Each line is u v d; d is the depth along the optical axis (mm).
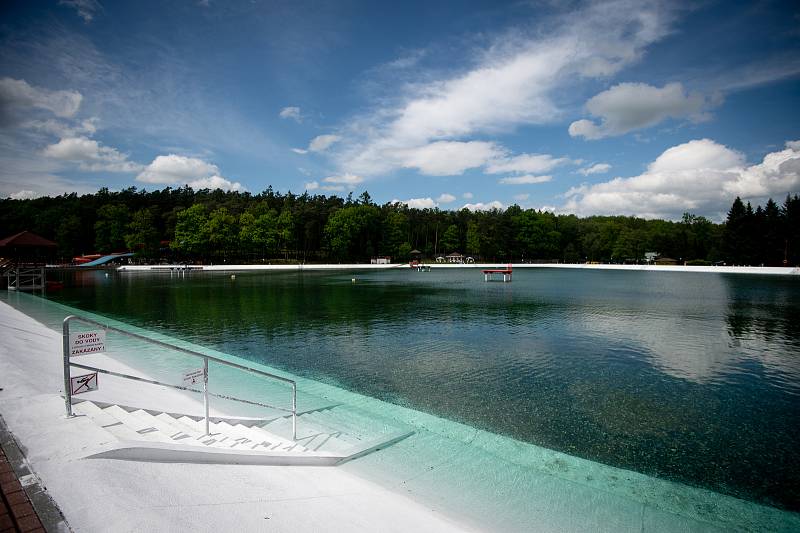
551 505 5539
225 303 30375
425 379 12164
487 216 131250
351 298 33719
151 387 10195
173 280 56438
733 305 28688
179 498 3770
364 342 17141
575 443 8000
